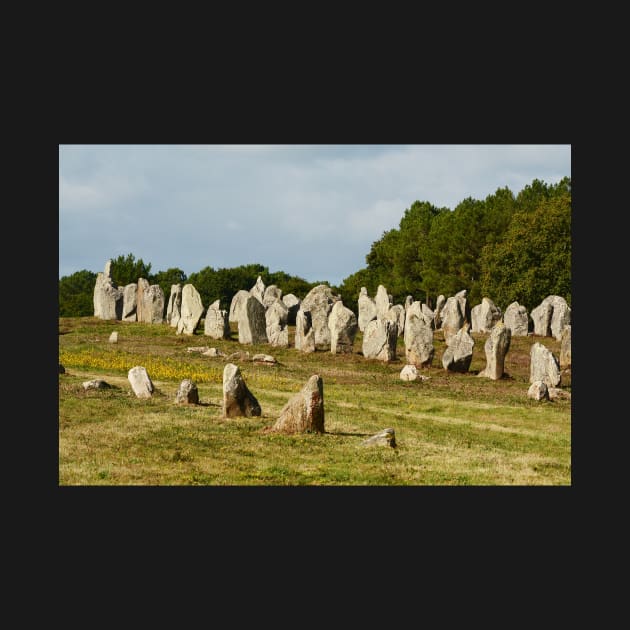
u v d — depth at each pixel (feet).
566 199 265.95
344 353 175.22
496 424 111.75
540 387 132.67
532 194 333.01
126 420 95.45
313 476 75.97
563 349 162.61
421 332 166.20
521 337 215.10
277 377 140.97
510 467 84.84
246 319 182.80
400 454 86.58
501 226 313.94
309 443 88.02
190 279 387.55
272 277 387.55
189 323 192.13
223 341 182.91
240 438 88.94
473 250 316.81
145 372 114.01
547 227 259.39
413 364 165.37
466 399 130.82
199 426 93.56
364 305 229.66
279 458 81.76
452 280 311.68
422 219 390.63
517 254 261.65
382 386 140.36
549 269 253.44
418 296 345.51
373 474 77.41
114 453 81.66
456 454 89.66
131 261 368.68
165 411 101.55
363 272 386.11
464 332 162.91
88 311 341.41
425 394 133.69
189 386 108.27
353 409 116.16
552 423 112.98
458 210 352.28
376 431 98.78
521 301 255.70
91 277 454.40
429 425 107.96
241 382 99.50
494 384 148.97
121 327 200.75
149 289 214.07
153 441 86.53
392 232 386.32
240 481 73.67
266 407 110.01
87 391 112.47
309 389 93.15
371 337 172.45
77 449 82.43
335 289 362.94
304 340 176.24
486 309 225.56
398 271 353.92
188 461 79.77
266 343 184.14
